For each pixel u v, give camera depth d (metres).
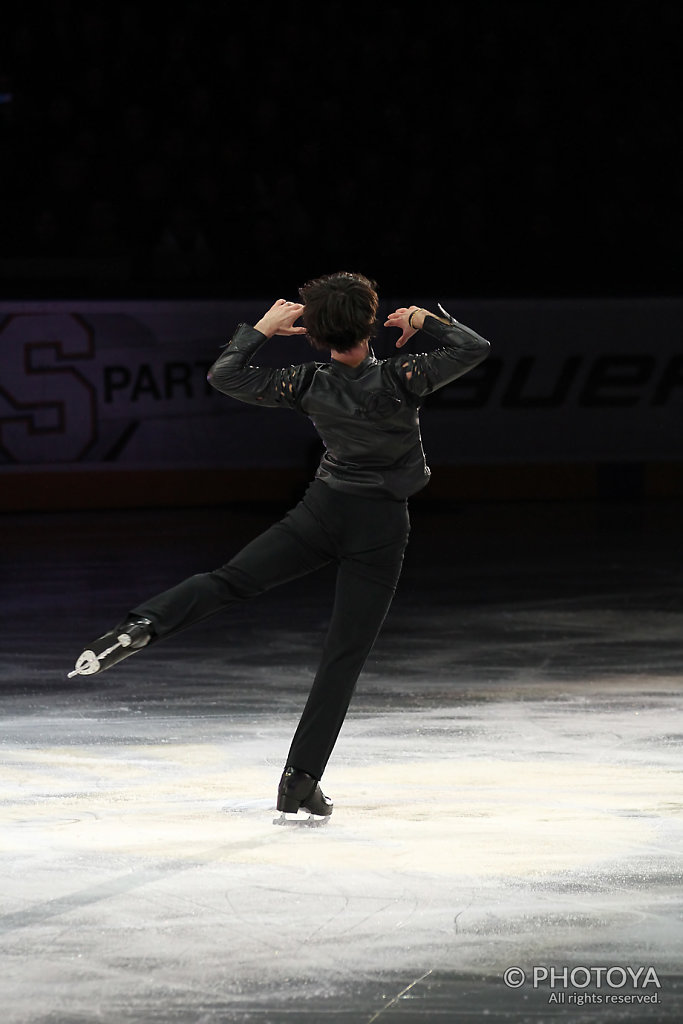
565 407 48.09
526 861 12.80
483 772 16.16
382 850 13.13
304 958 10.49
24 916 11.38
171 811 14.55
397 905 11.61
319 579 32.44
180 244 47.62
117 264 46.97
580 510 45.25
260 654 23.84
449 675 22.09
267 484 46.88
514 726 18.58
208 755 17.09
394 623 26.77
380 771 16.23
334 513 13.81
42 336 44.72
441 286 48.16
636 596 29.66
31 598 29.64
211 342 46.25
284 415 46.88
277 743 17.70
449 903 11.66
